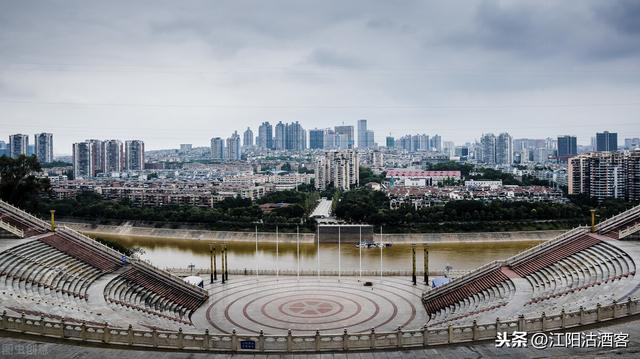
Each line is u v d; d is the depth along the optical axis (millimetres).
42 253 130750
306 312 130875
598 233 142625
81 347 68250
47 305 97125
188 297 139250
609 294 94312
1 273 111375
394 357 65875
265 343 72500
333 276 174500
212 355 67312
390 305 137375
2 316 73938
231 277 173250
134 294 127875
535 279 128125
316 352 70438
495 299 120562
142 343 72062
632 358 60344
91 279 127188
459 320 108062
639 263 110250
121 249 189500
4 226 138875
